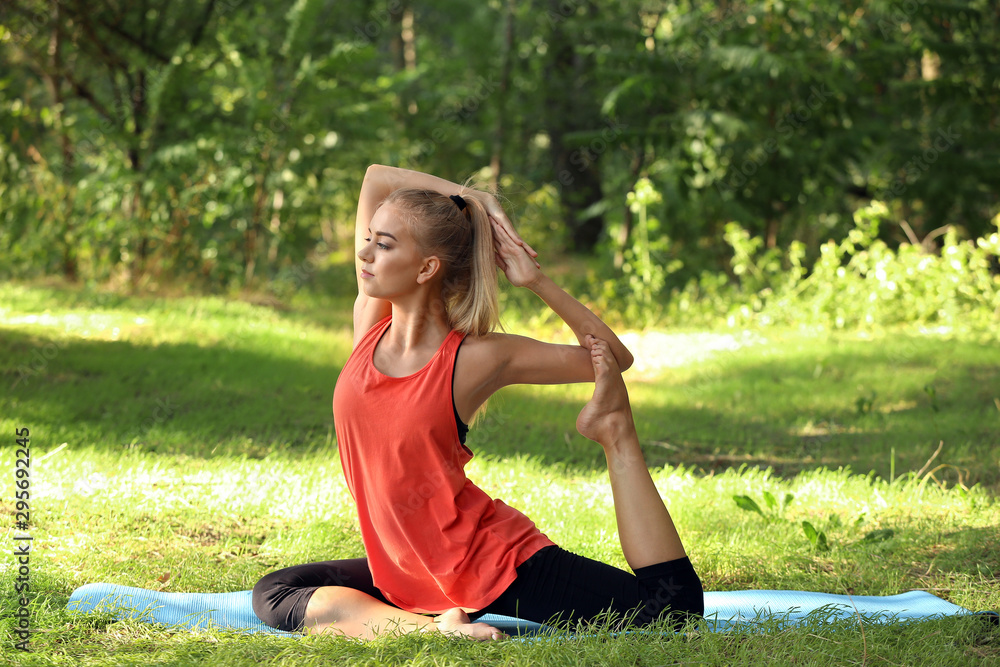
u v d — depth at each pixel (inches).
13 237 469.7
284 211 512.4
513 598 102.5
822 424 264.1
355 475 103.5
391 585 107.3
